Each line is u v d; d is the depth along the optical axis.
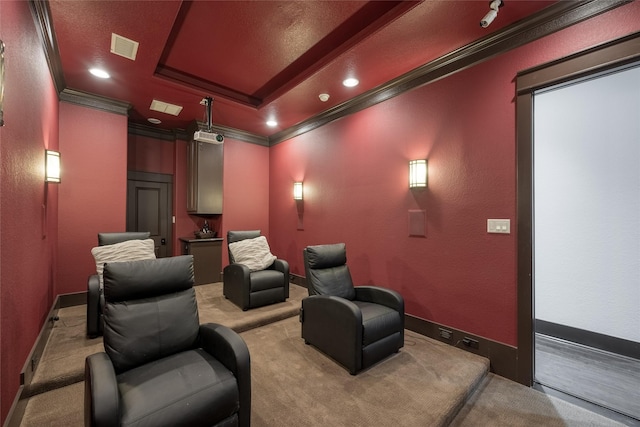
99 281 2.62
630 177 2.63
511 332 2.21
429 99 2.79
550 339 2.98
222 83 3.43
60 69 2.86
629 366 2.42
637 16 1.70
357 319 2.09
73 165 3.43
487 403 1.91
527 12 2.03
